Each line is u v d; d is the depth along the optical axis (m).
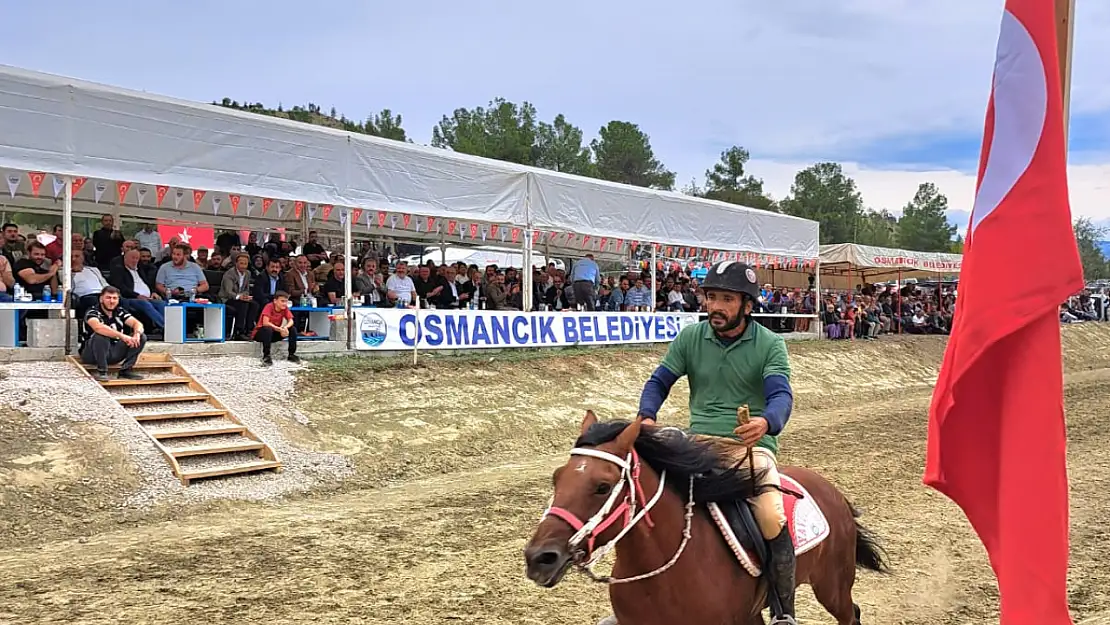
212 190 12.70
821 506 4.24
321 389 12.44
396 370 13.86
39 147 11.00
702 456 3.49
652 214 20.34
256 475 9.88
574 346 18.06
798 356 22.56
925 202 83.31
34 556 7.08
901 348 26.83
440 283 17.31
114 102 11.67
